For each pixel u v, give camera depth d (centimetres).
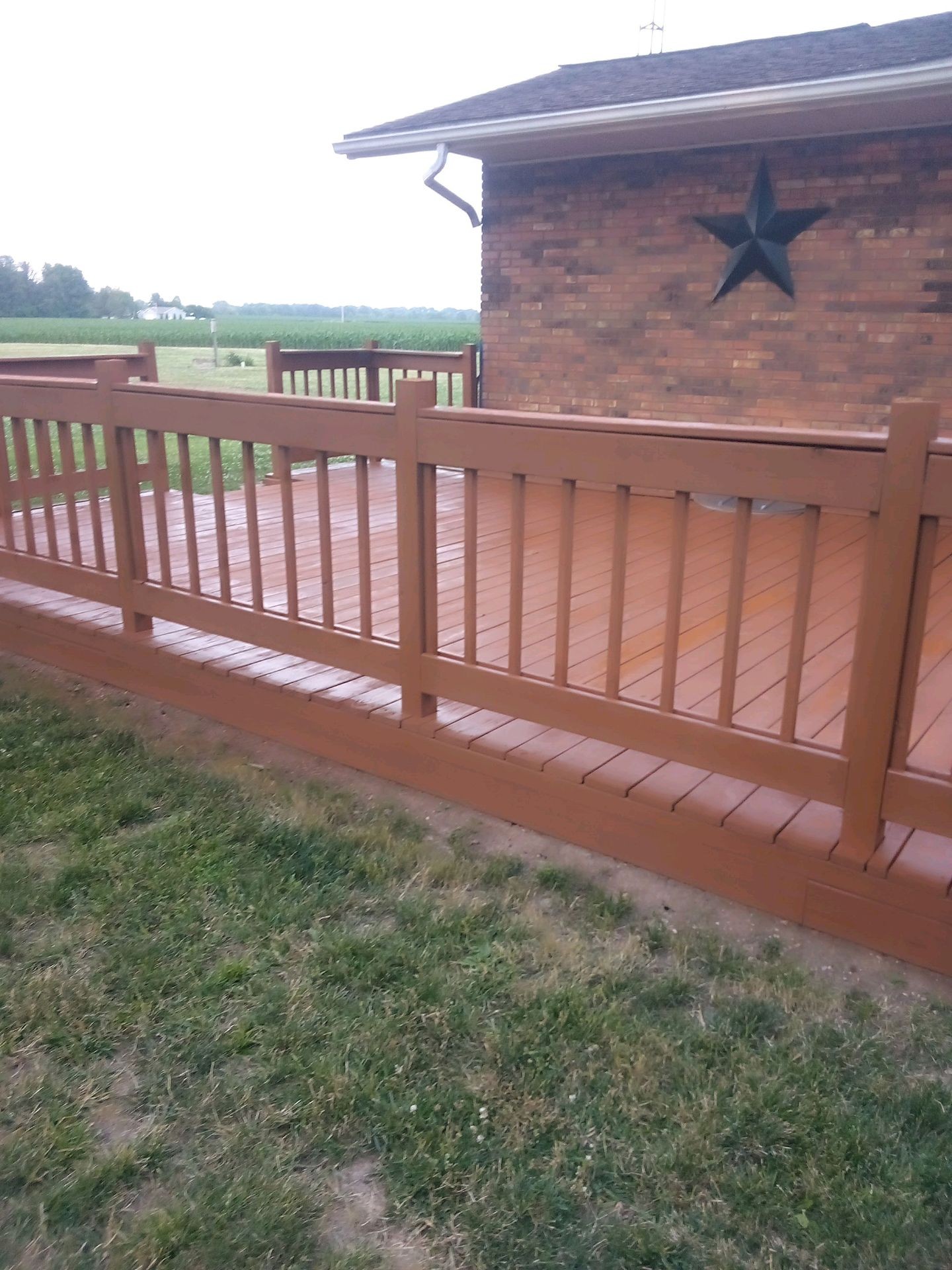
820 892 247
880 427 620
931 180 570
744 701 317
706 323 672
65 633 435
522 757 297
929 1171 181
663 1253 164
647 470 250
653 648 367
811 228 615
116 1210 173
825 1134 189
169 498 710
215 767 347
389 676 327
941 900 229
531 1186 177
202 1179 179
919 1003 225
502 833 301
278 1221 170
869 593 223
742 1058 208
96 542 417
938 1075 205
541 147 687
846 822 241
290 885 273
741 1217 172
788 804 266
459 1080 203
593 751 301
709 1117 192
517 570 286
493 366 788
